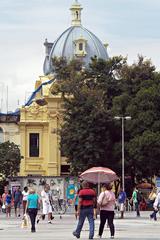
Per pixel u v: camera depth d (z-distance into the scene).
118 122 85.38
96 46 134.88
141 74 88.31
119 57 92.19
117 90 90.81
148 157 82.31
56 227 42.03
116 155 85.50
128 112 84.25
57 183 76.31
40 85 130.62
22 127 119.69
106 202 30.97
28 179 77.69
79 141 85.44
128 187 89.69
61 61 93.56
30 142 119.75
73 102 86.44
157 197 52.03
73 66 93.00
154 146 81.19
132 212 72.88
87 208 30.27
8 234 34.81
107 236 32.44
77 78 89.31
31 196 37.06
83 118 85.31
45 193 47.78
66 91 88.25
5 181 109.81
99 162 86.31
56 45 135.00
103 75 91.56
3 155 112.50
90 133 85.00
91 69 92.56
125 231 37.47
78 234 30.50
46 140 119.44
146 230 38.50
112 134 86.75
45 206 47.62
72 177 76.06
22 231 37.62
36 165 119.31
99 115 85.06
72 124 86.12
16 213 63.91
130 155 83.06
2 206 69.56
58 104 117.88
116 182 89.75
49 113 118.12
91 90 86.88
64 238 31.30
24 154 119.44
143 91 83.75
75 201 50.38
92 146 84.75
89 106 85.75
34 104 121.06
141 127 83.31
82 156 85.50
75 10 137.25
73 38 134.88
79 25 137.00
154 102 83.62
